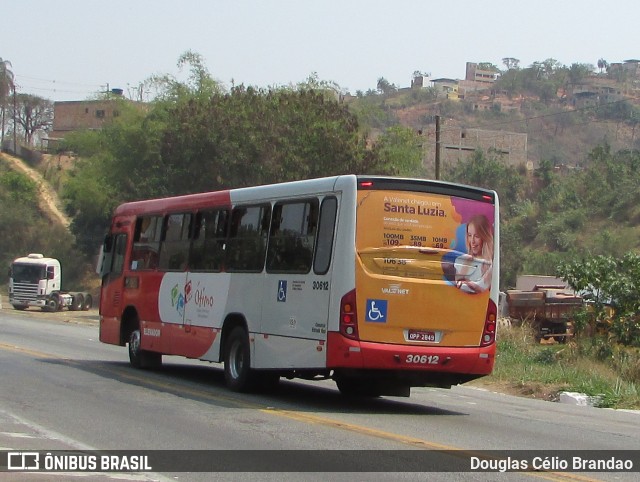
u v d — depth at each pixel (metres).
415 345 14.23
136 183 50.62
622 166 75.38
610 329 25.22
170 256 19.12
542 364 23.92
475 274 14.71
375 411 14.73
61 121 112.00
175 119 43.53
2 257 75.94
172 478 9.17
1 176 86.62
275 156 40.50
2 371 18.67
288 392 16.97
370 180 14.20
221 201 17.47
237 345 16.48
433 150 99.56
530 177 88.06
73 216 76.75
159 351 19.22
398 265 14.20
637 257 26.39
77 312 55.66
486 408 16.42
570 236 66.31
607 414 16.44
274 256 15.59
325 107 42.03
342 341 13.89
